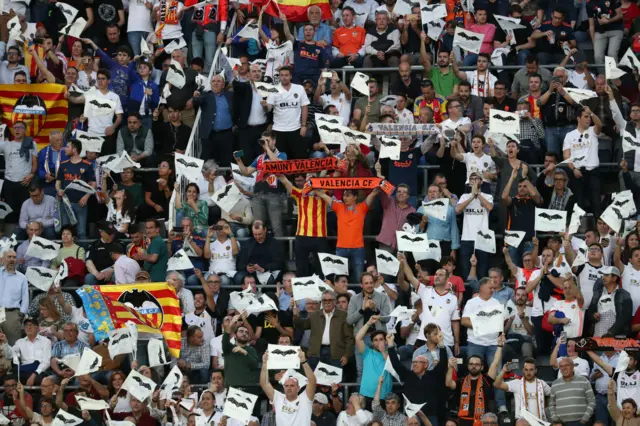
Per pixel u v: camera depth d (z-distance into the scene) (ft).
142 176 247.91
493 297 214.28
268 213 236.63
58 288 223.51
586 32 280.10
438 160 244.22
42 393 209.26
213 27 275.18
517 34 274.16
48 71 266.16
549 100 250.37
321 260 218.38
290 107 249.34
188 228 227.20
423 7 259.80
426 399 199.31
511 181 230.89
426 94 254.47
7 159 252.21
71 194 241.35
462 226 231.91
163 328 213.05
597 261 220.23
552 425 194.18
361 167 235.20
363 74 244.22
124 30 287.48
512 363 199.00
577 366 204.33
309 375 198.29
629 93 264.31
